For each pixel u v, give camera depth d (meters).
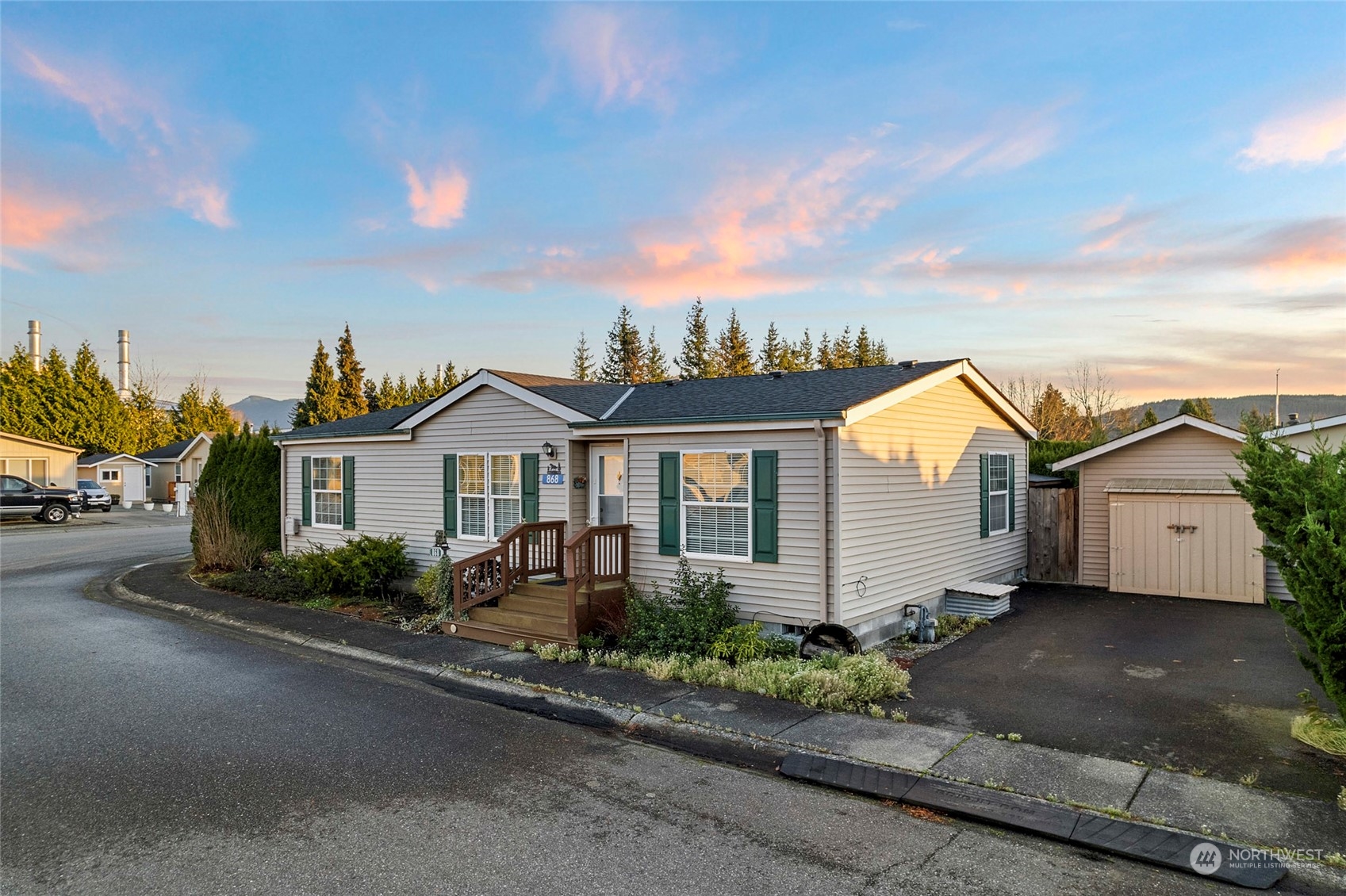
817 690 8.14
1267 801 5.70
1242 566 13.35
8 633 12.12
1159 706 7.93
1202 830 5.28
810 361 61.31
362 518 16.22
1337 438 14.22
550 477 12.91
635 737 7.52
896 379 11.77
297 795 6.12
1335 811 5.53
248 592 15.07
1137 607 13.20
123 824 5.63
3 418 44.47
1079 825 5.39
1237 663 9.52
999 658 10.06
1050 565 15.84
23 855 5.19
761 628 10.38
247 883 4.81
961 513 13.47
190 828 5.56
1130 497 14.37
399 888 4.74
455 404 14.35
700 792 6.15
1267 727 7.27
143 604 14.59
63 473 36.75
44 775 6.52
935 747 6.88
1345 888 4.63
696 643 9.95
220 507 18.30
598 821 5.63
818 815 5.71
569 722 7.97
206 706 8.41
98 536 26.75
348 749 7.13
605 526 11.39
